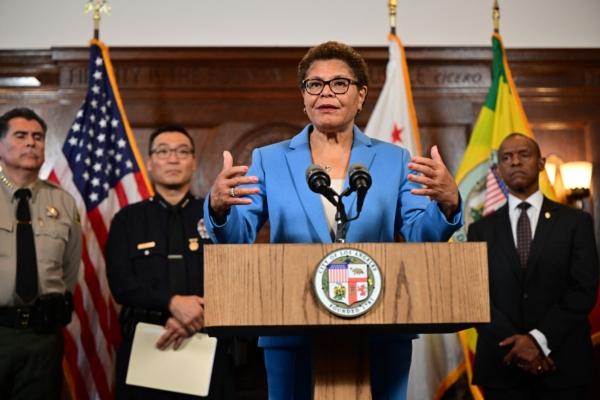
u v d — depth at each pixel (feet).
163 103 17.69
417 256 5.49
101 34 17.93
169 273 13.47
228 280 5.35
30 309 12.76
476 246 5.54
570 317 12.31
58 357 13.07
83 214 15.57
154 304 12.95
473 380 12.91
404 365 6.81
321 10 18.22
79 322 15.19
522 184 13.69
